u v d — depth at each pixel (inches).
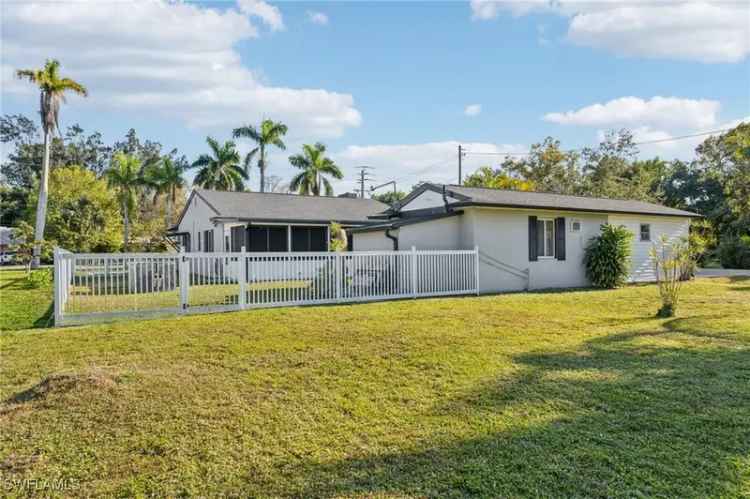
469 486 114.4
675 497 108.3
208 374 210.1
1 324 348.2
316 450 136.7
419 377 203.6
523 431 146.9
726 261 957.8
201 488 117.3
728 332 293.4
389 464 127.5
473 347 255.4
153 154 2395.4
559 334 291.0
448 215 573.3
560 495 109.9
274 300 427.2
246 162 1411.2
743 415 157.2
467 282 530.6
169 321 341.7
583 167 1328.7
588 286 636.7
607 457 128.4
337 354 242.7
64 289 362.6
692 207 1413.6
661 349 251.8
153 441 144.0
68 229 1048.8
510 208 567.5
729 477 117.1
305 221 799.1
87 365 227.1
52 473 125.8
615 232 627.5
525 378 200.2
